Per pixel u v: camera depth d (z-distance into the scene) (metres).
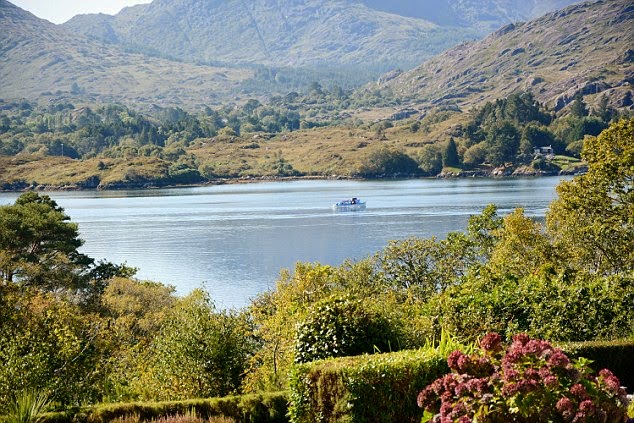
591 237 38.50
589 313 20.58
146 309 51.38
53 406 16.55
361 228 114.69
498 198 161.50
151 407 15.21
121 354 25.47
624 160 37.72
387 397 12.03
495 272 26.61
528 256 40.38
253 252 94.00
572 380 8.38
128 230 122.62
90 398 19.12
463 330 20.73
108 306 51.44
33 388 17.11
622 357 15.95
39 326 20.23
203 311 21.33
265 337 20.27
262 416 15.40
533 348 8.54
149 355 24.02
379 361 12.32
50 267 59.31
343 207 149.62
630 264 37.22
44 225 61.22
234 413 15.30
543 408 8.20
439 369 12.28
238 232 116.44
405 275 41.44
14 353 18.05
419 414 12.10
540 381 8.27
